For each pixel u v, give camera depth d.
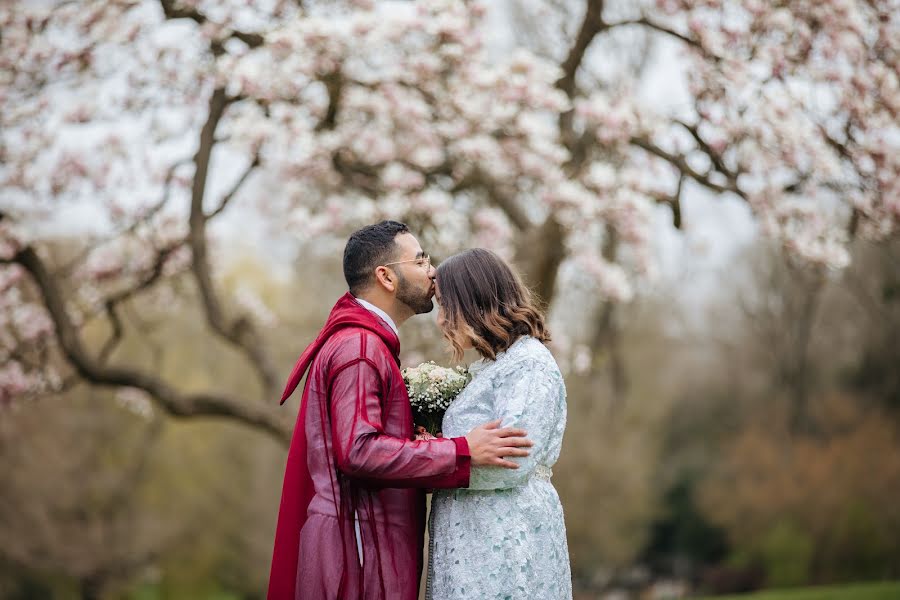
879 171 5.20
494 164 6.05
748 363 22.05
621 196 5.71
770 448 19.98
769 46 5.05
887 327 17.94
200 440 18.42
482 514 2.44
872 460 18.05
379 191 6.38
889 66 5.14
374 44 5.24
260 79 5.19
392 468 2.29
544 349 2.56
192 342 16.09
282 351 8.15
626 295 6.36
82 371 5.83
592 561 20.38
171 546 17.86
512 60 5.46
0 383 6.50
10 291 6.57
